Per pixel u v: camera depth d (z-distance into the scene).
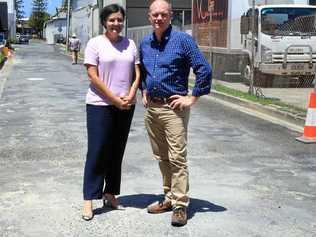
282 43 12.73
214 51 15.98
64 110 9.62
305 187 4.88
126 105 3.84
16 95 12.05
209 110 10.05
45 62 26.05
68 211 4.11
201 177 5.15
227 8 14.91
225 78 15.12
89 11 38.16
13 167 5.48
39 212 4.08
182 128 3.78
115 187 4.12
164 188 4.09
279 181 5.06
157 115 3.80
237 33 14.62
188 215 4.04
